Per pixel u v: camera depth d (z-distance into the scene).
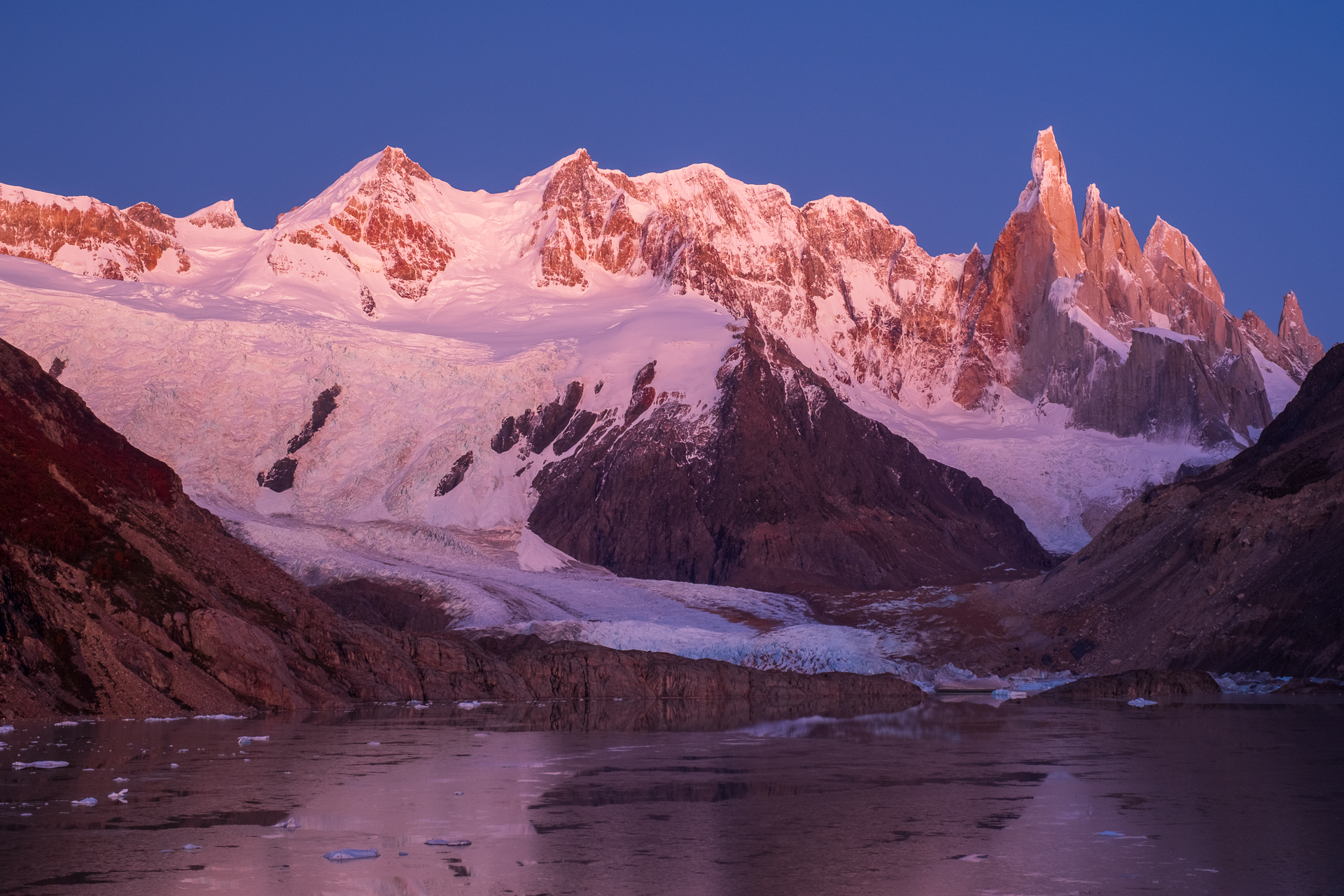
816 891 22.00
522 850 25.39
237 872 23.16
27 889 21.75
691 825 28.31
